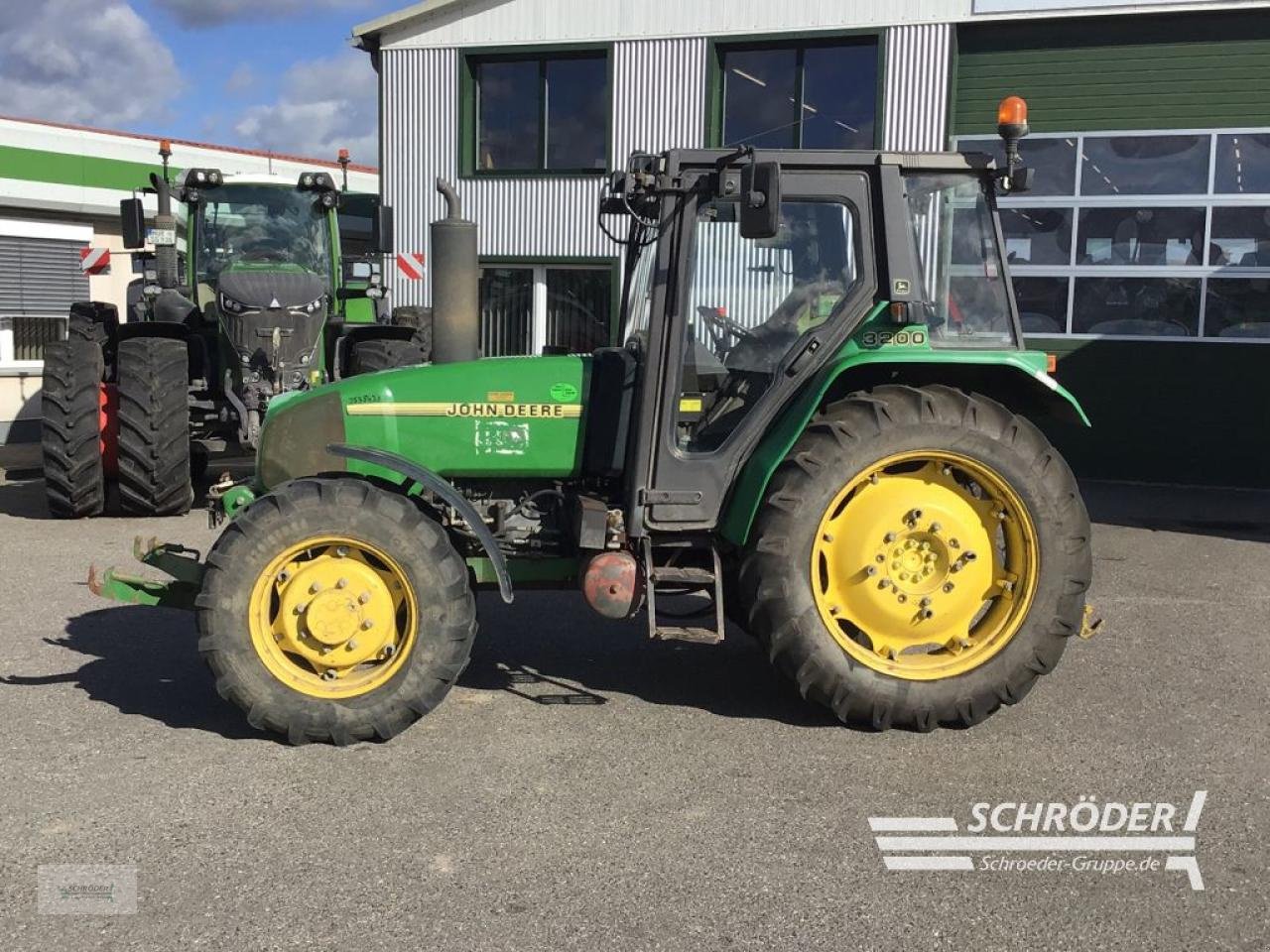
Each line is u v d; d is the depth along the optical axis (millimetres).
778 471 4250
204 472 9953
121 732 4254
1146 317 11344
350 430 4547
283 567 4098
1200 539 8414
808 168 4305
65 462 8414
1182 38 10992
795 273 4363
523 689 4805
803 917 2979
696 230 4344
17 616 5871
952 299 4449
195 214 9477
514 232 13352
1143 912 3029
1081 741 4254
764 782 3836
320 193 9688
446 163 13461
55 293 14445
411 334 9672
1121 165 11312
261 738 4207
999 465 4238
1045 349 11656
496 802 3660
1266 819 3598
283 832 3439
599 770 3934
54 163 14227
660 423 4316
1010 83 11570
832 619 4297
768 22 12117
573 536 4445
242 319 8703
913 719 4270
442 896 3066
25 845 3344
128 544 7730
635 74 12625
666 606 5980
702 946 2838
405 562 4074
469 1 13039
